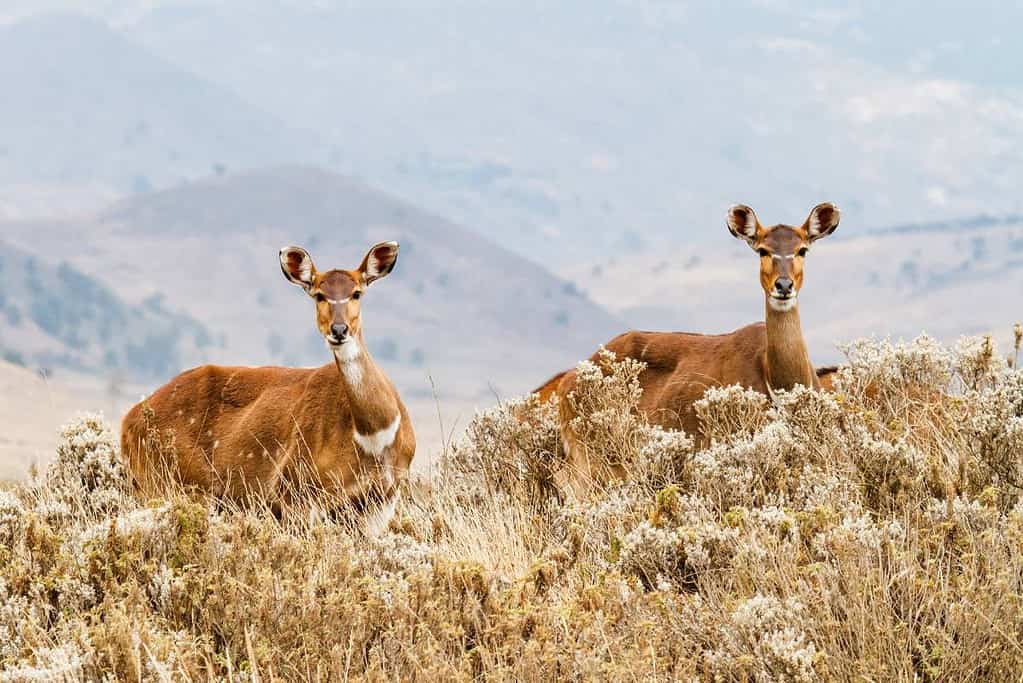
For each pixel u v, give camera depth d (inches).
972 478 1250.0
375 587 1080.8
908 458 1254.9
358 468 1604.3
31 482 1680.6
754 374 1776.6
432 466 1769.2
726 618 1015.0
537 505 1605.6
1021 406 1365.7
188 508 1221.7
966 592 1000.2
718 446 1382.9
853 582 1019.9
